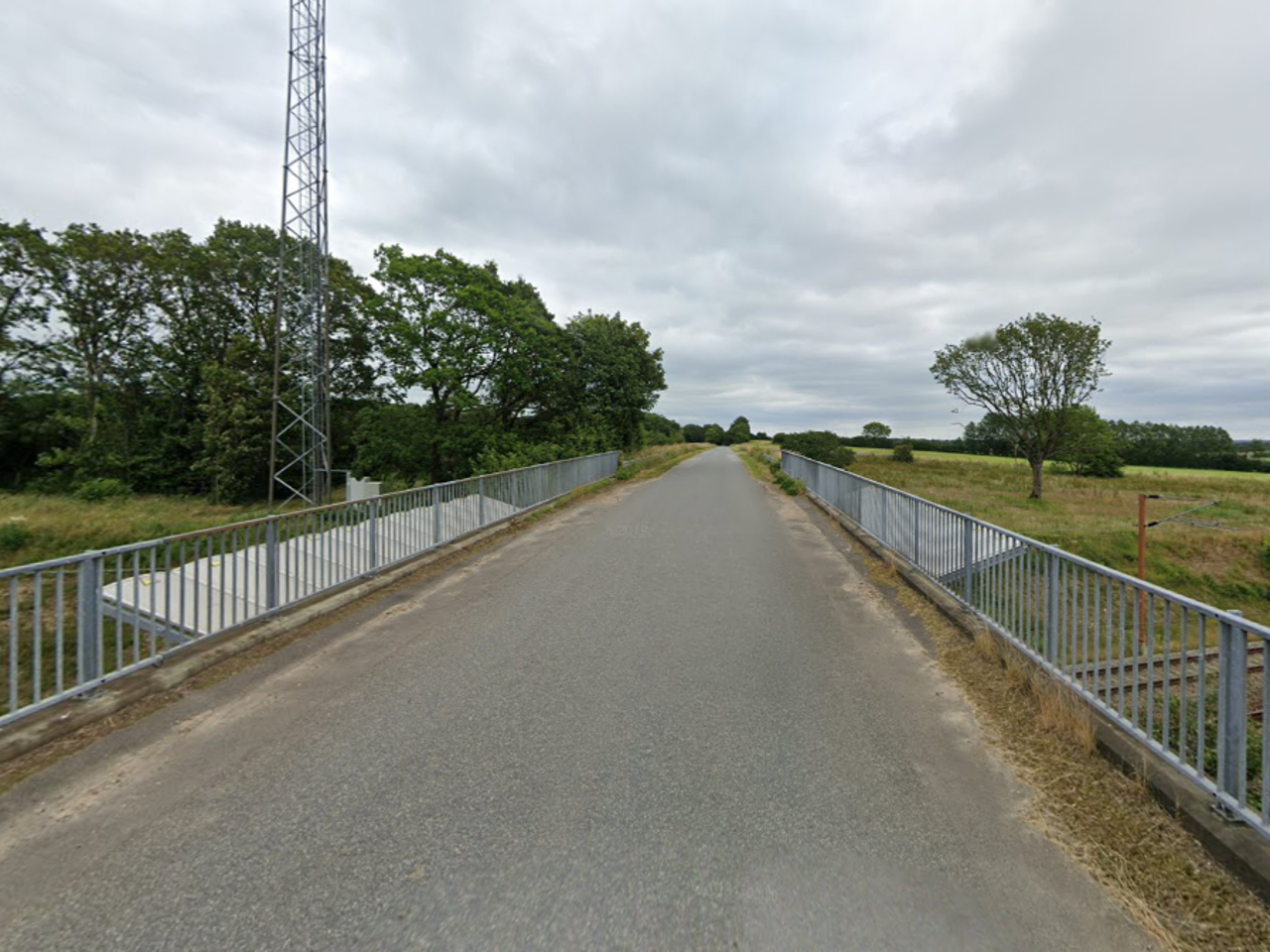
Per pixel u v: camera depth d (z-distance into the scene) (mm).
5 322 27750
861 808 2898
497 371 27719
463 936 2111
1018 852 2596
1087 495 22641
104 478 26188
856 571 8227
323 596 6508
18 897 2330
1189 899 2342
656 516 13602
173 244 29109
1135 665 3383
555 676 4539
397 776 3178
